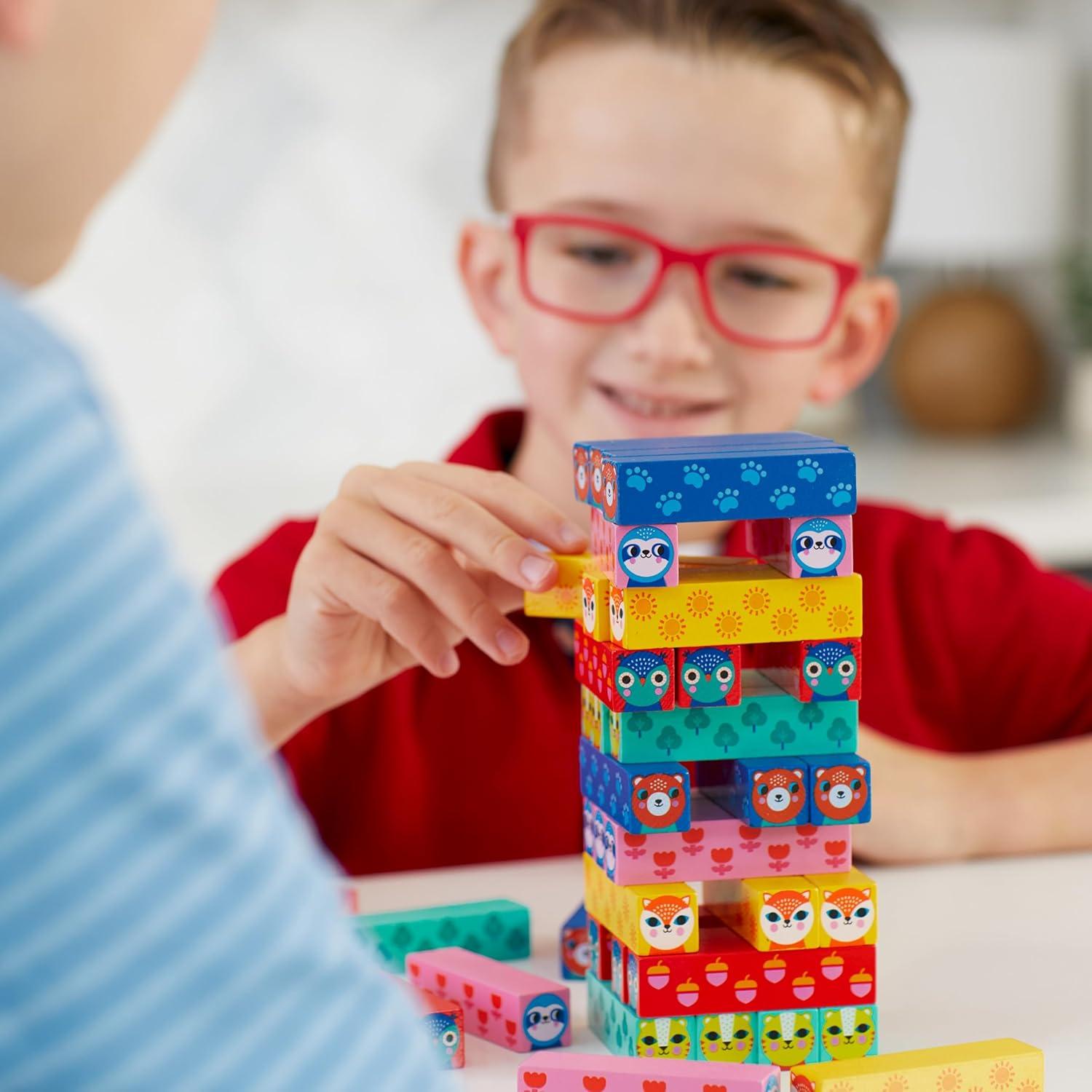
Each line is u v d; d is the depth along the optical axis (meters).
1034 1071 0.60
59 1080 0.33
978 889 0.89
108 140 0.41
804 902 0.64
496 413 1.44
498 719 1.24
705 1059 0.64
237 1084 0.34
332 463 2.65
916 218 2.48
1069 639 1.35
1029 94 2.48
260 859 0.35
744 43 1.26
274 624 0.97
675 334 1.25
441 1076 0.39
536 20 1.37
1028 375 2.69
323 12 2.54
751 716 0.64
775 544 0.66
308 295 2.60
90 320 2.52
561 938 0.75
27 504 0.33
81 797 0.33
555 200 1.30
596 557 0.67
